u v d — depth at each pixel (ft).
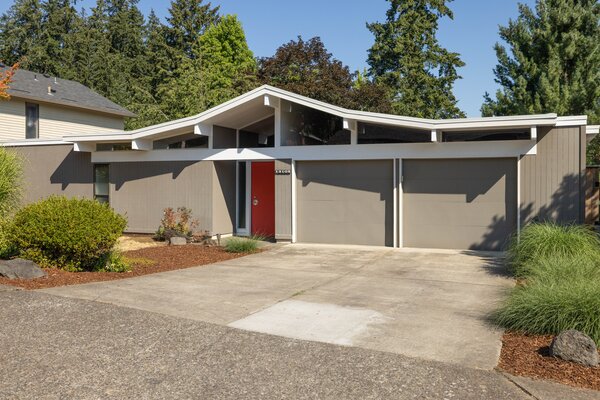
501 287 26.27
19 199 37.09
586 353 15.31
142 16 172.45
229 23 147.43
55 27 144.46
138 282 26.58
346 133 49.73
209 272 30.50
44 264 28.40
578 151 36.99
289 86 93.35
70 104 75.05
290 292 24.88
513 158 39.04
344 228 43.86
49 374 14.52
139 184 50.29
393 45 114.42
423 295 24.40
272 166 49.26
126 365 15.19
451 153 40.16
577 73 72.64
